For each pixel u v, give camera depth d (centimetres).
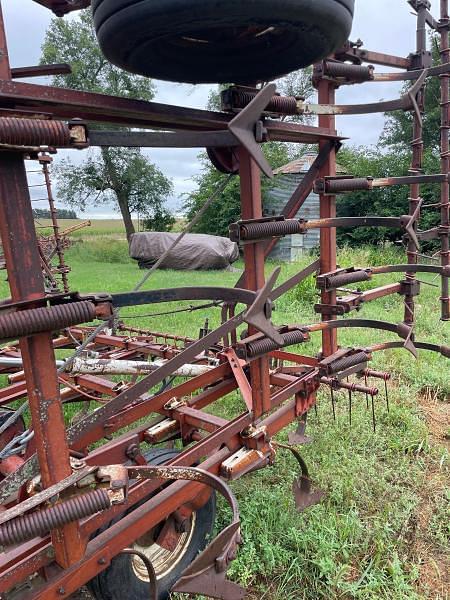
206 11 160
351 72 323
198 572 156
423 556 314
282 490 362
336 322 342
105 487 168
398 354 675
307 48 208
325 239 333
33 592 176
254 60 221
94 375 393
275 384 340
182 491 232
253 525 326
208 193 2778
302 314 945
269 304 233
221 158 247
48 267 401
